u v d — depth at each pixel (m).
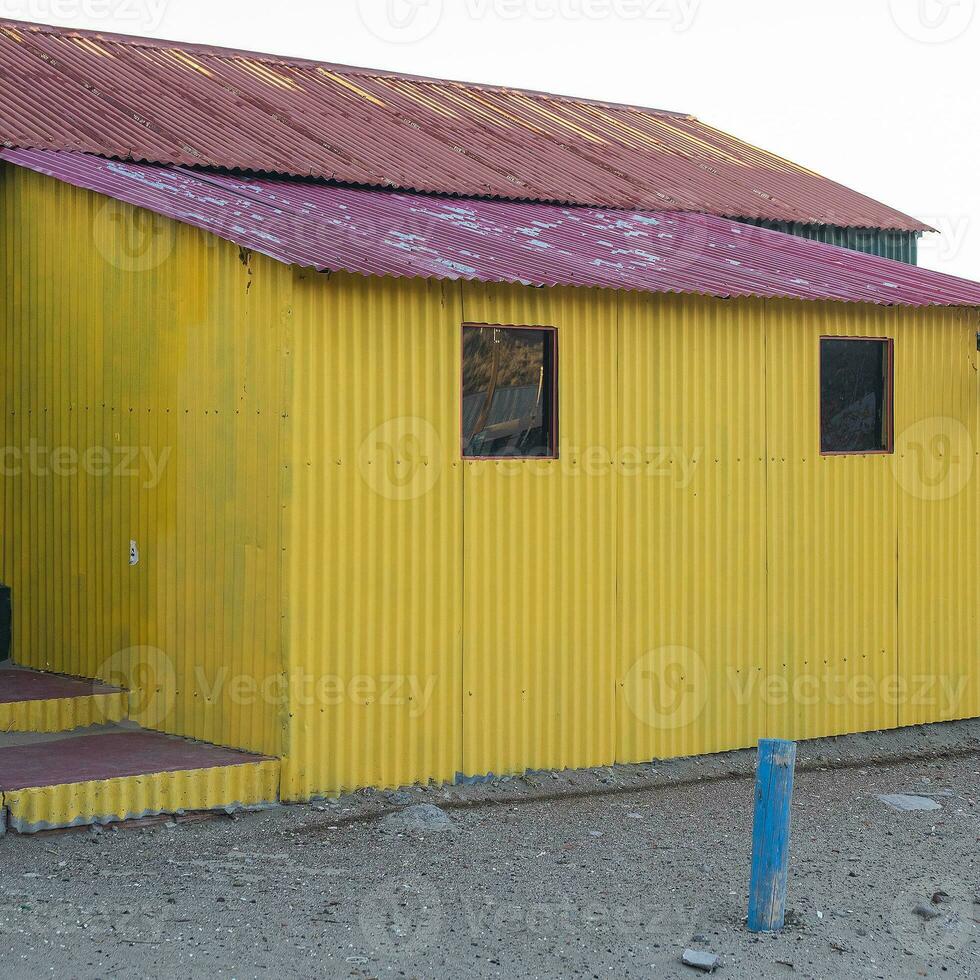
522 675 10.25
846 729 12.14
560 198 14.07
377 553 9.53
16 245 11.60
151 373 10.21
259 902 7.50
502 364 10.17
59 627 11.17
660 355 10.95
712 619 11.28
